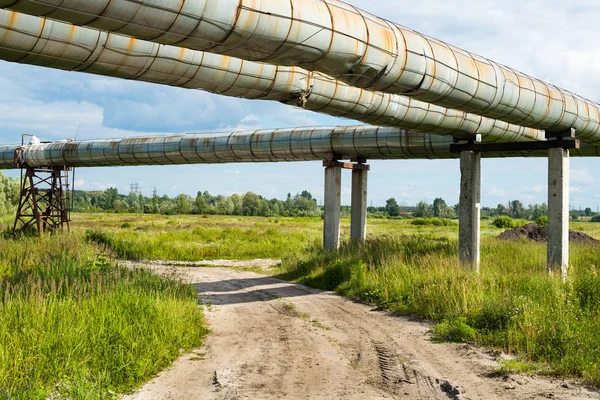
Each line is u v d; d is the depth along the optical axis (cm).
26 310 730
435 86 918
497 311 884
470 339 830
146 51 829
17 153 2384
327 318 1038
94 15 566
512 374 651
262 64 945
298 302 1224
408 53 852
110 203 14950
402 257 1488
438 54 916
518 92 1088
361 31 769
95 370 621
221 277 1688
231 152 1823
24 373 584
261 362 729
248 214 11138
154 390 607
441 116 1243
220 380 640
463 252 1358
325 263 1633
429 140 1557
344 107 1088
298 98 1012
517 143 1316
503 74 1066
